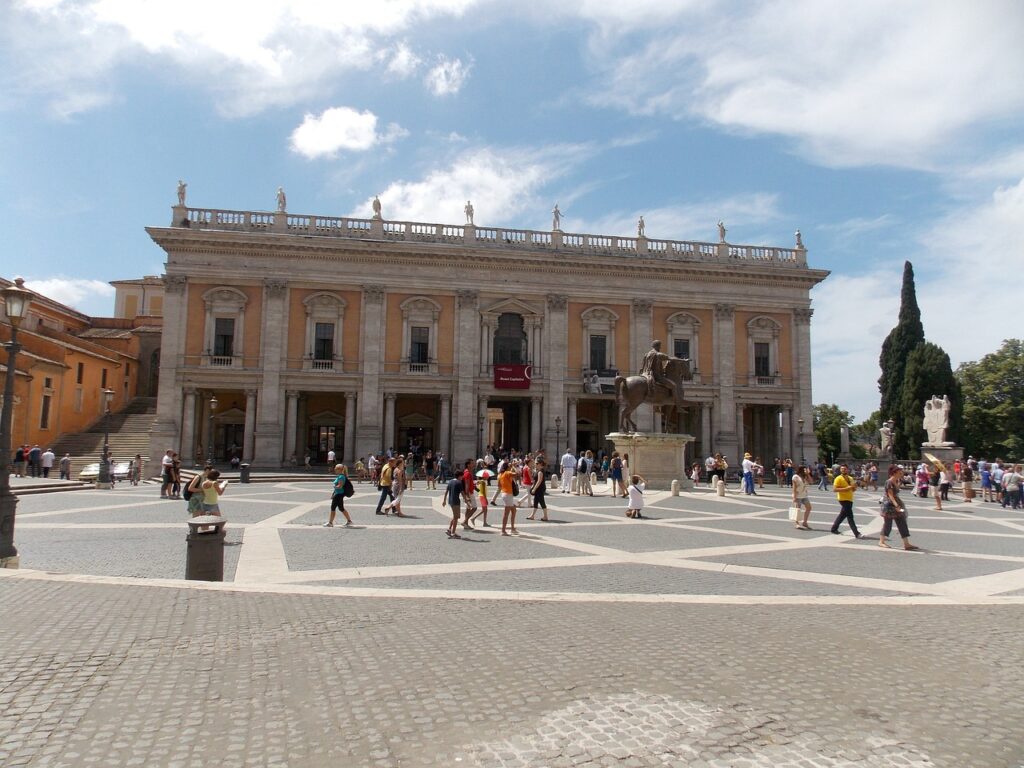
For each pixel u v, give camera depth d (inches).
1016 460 2593.5
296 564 528.7
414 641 320.2
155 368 2465.6
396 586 456.1
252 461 1958.7
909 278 2728.8
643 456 1344.7
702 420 2178.9
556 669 283.1
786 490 1635.1
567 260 2112.5
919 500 1412.4
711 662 297.6
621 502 1151.0
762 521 889.5
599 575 506.9
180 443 1926.7
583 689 261.3
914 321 2696.9
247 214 2017.7
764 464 2336.4
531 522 840.3
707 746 215.2
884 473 1963.6
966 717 243.9
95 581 427.8
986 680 284.2
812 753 212.5
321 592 417.7
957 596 454.6
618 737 220.1
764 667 293.0
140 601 383.6
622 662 294.0
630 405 1341.0
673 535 733.9
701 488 1518.2
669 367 1339.8
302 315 2020.2
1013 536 780.0
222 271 1977.1
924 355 2490.2
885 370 2768.2
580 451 2279.8
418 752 206.8
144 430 2073.1
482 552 604.1
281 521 800.3
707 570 534.9
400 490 901.2
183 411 1941.4
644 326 2161.7
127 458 1823.3
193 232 1945.1
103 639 312.7
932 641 341.7
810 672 288.5
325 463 2158.0
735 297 2224.4
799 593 458.6
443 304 2086.6
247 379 1966.0
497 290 2103.8
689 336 2199.8
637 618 372.2
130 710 234.4
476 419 2064.5
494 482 1662.2
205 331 1961.1
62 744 208.2
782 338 2251.5
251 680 264.8
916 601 433.1
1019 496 1239.5
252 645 308.8
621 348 2159.2
